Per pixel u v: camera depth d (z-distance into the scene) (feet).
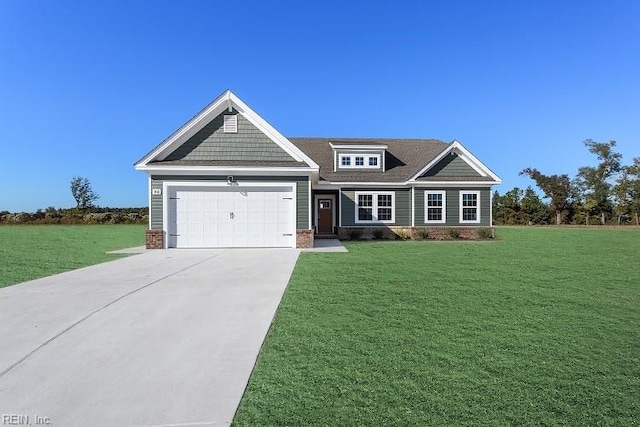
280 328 16.75
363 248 52.65
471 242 63.62
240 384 11.54
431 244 59.41
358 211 73.41
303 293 23.45
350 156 77.51
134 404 10.41
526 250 49.57
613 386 11.34
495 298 22.16
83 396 10.86
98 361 13.29
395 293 23.41
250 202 52.47
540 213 137.28
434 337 15.52
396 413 9.86
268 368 12.66
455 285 25.90
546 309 19.80
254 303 21.02
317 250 49.49
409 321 17.67
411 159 83.25
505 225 135.03
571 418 9.65
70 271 32.17
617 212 131.13
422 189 72.43
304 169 51.90
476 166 74.28
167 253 46.26
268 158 54.65
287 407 10.22
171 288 25.04
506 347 14.43
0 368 12.73
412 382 11.59
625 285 26.13
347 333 16.03
